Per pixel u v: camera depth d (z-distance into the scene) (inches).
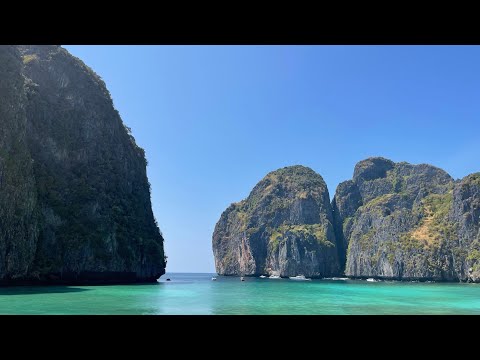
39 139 2792.8
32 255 2310.5
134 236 3257.9
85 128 3174.2
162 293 1897.1
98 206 2950.3
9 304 1229.1
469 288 3260.3
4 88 2247.8
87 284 2738.7
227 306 1259.8
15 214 2191.2
